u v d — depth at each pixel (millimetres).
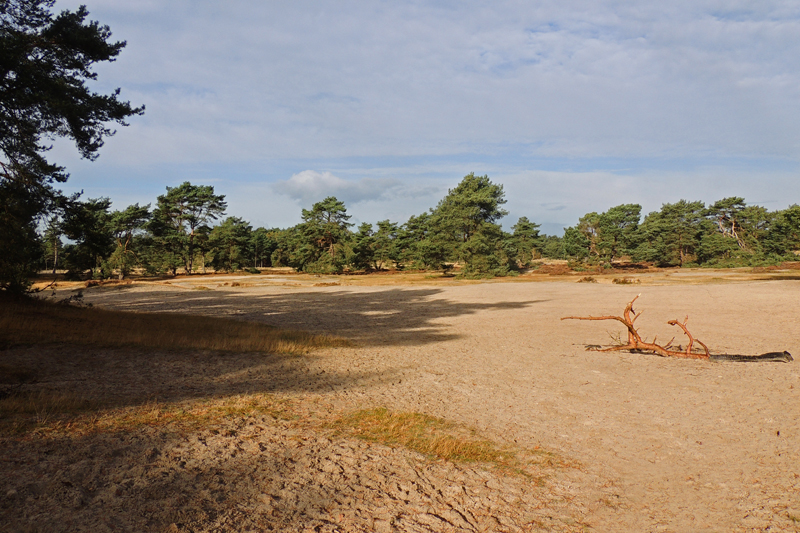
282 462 5504
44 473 4547
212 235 92938
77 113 14508
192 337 15711
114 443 5527
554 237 170375
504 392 9867
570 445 6688
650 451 6438
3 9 14086
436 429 7246
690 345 13305
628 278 58719
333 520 4242
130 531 3721
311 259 93500
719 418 7773
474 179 75875
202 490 4578
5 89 14047
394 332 21078
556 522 4465
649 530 4332
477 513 4574
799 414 7727
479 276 68312
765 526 4371
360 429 7051
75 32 14875
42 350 11234
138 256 75625
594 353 14625
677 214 104562
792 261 83688
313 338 17641
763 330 17953
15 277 17469
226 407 7703
